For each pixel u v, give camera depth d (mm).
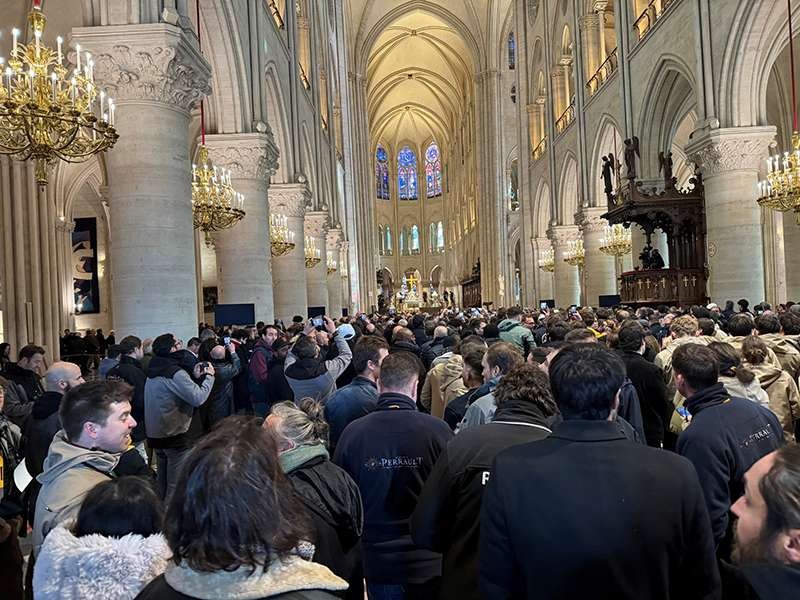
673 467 2164
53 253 18156
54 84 6328
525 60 38312
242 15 13992
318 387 6191
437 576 3529
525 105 38438
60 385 4664
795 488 1526
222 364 7391
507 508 2170
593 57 27359
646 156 21234
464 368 5066
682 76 19391
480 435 2895
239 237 13867
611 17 27703
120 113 8297
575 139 29000
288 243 17031
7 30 12969
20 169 17172
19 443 4805
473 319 14133
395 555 3498
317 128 25828
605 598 2035
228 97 13914
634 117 21891
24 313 17188
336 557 2832
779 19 14648
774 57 15250
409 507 3527
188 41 8750
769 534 1556
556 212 32562
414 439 3543
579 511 2078
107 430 3057
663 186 21141
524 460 2234
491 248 49750
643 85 20844
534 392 3037
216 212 11375
